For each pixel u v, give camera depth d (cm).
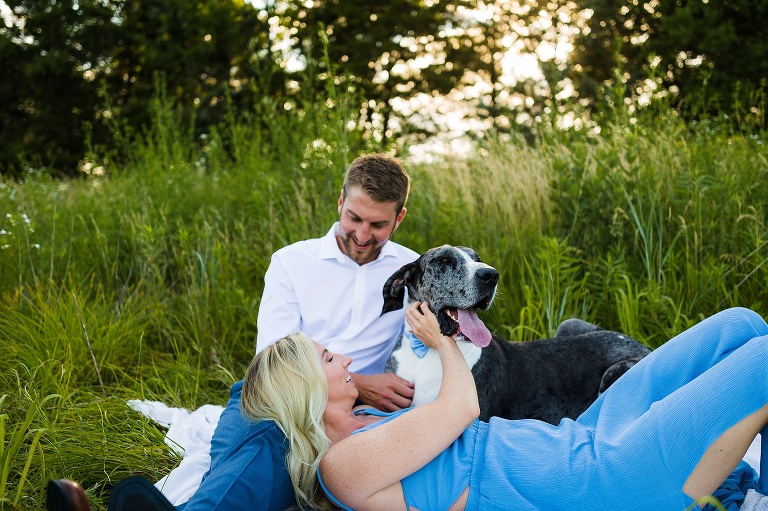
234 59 2328
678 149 618
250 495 259
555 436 284
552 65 753
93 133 2528
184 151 938
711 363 289
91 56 2567
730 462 260
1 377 445
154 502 229
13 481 336
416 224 646
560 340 438
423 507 268
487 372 392
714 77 1717
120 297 600
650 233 546
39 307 536
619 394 305
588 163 599
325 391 281
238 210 727
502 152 749
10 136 2548
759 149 636
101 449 358
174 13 2323
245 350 564
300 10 2761
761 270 518
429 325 355
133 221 676
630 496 261
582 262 575
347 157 694
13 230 640
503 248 596
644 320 510
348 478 262
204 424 425
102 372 498
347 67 2647
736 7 1741
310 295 412
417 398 377
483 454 277
